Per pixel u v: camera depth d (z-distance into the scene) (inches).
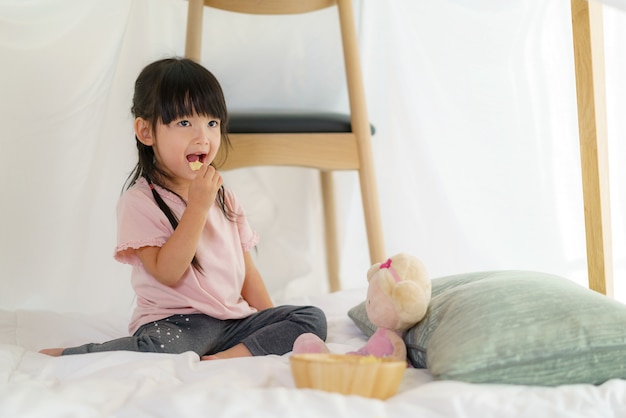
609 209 48.5
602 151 48.1
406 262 36.5
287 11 65.4
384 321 36.0
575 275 73.3
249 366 33.1
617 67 72.9
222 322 46.4
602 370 31.9
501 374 31.1
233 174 76.6
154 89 47.0
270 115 64.1
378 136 76.8
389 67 76.2
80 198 67.1
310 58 73.5
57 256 66.4
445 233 75.6
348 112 76.1
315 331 44.7
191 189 44.5
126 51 67.8
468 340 31.6
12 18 64.5
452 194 75.7
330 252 74.9
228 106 72.8
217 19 70.8
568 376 31.6
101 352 36.9
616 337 31.9
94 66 67.4
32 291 65.7
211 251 47.8
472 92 75.0
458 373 30.6
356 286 77.7
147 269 45.3
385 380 28.8
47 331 50.4
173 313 45.4
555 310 32.9
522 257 74.4
